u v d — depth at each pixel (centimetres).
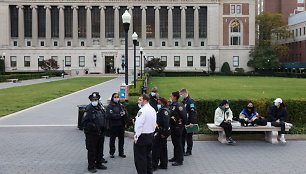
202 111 2308
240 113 2147
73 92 5362
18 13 12656
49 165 1588
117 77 10581
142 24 12719
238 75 11206
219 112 2006
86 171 1503
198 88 5569
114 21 12738
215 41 12794
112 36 13050
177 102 1619
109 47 12775
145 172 1371
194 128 1738
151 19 13012
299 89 5325
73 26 12712
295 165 1586
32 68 12731
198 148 1919
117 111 1716
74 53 12800
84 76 11388
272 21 13450
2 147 1908
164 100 1540
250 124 2059
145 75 7412
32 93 5116
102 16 12681
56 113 3166
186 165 1598
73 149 1872
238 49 12800
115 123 1714
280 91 4956
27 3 12538
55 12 12975
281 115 2055
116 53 12762
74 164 1605
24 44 12800
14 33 12900
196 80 8194
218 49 12781
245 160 1670
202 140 2106
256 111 2281
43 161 1650
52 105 3756
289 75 10250
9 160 1664
